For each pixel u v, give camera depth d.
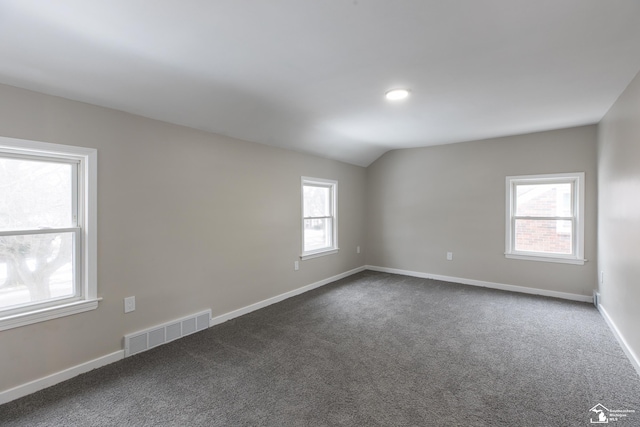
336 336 3.04
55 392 2.15
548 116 3.48
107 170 2.55
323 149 4.62
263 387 2.20
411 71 2.26
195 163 3.20
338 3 1.47
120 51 1.87
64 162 2.38
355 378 2.30
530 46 1.91
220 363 2.54
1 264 2.13
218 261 3.42
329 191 5.23
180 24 1.62
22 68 1.96
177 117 2.92
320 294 4.45
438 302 4.03
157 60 2.00
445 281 5.07
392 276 5.43
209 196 3.33
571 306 3.82
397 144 5.05
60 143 2.29
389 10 1.54
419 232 5.35
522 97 2.84
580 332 3.08
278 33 1.73
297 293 4.46
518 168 4.41
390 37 1.79
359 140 4.61
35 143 2.18
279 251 4.18
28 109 2.16
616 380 2.25
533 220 4.39
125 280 2.67
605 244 3.41
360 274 5.60
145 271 2.80
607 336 2.98
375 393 2.12
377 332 3.13
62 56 1.88
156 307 2.89
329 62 2.10
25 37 1.67
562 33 1.76
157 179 2.89
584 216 3.97
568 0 1.47
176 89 2.45
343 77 2.35
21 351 2.12
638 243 2.35
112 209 2.58
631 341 2.51
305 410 1.95
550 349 2.73
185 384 2.24
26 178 2.22
